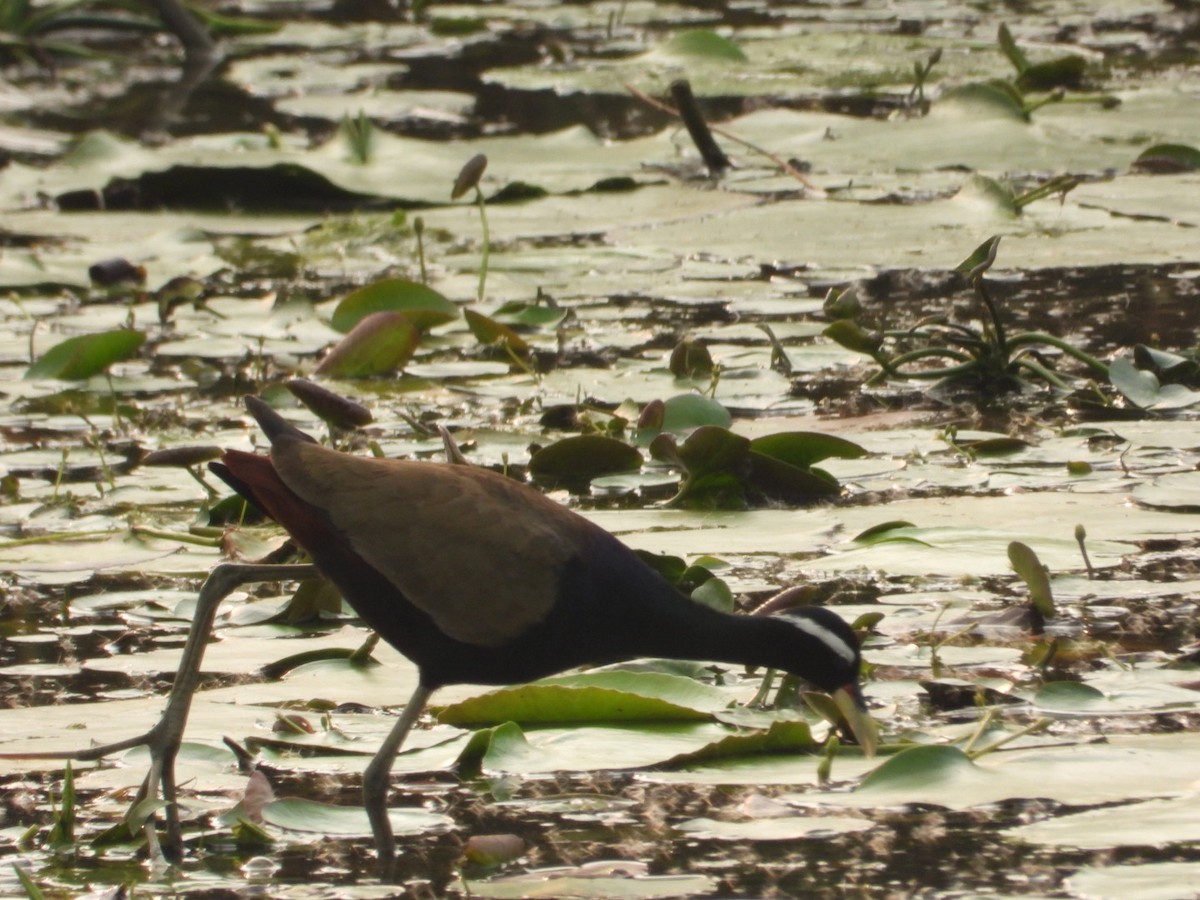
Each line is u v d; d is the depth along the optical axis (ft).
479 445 38.73
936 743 23.53
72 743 24.35
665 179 66.54
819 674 23.94
